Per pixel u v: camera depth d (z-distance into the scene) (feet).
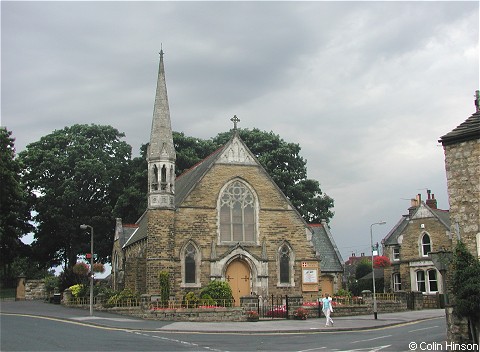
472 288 62.75
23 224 216.54
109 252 228.43
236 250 143.43
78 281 168.35
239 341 83.41
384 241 209.05
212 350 71.26
